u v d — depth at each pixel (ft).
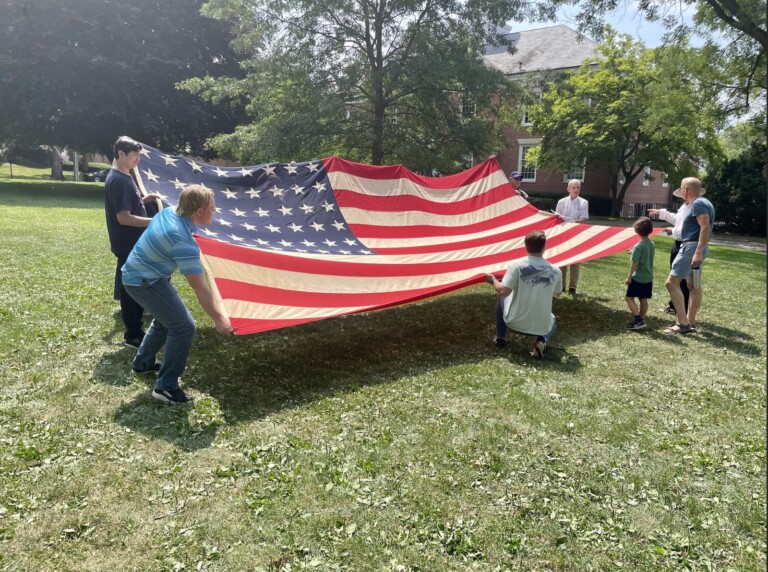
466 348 19.65
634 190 110.93
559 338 21.42
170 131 94.63
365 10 59.36
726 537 9.58
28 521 9.02
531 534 9.46
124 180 16.80
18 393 13.56
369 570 8.41
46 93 81.41
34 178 146.00
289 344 19.03
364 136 62.80
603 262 41.27
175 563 8.32
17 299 21.18
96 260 29.91
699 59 54.95
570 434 13.24
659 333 22.79
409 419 13.62
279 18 61.26
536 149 93.66
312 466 11.23
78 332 18.12
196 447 11.75
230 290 15.17
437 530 9.43
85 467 10.67
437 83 57.31
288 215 20.77
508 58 112.27
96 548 8.58
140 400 13.75
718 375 18.01
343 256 20.35
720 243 68.59
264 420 13.21
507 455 12.08
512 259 23.58
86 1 83.87
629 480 11.29
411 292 18.37
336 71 61.21
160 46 88.89
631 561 8.90
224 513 9.59
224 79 67.10
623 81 85.46
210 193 13.23
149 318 20.20
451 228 24.91
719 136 90.84
